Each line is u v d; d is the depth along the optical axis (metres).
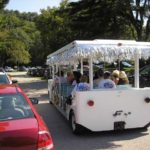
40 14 45.31
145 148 7.66
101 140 8.51
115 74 10.34
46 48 46.38
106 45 8.74
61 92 12.12
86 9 30.64
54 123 10.90
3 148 4.50
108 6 29.03
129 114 8.96
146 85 17.41
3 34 63.38
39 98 18.55
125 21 31.03
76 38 34.12
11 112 5.46
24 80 41.53
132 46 8.90
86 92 8.65
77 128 8.98
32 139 4.64
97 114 8.73
